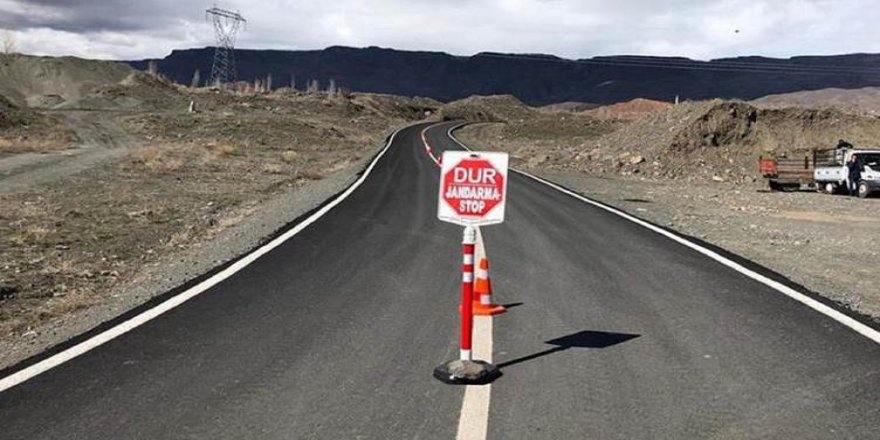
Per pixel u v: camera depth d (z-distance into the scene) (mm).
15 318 7797
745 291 8898
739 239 14164
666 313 7758
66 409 4898
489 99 163875
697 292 8820
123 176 25375
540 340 6676
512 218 16047
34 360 5945
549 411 4934
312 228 13758
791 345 6582
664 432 4605
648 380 5598
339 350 6273
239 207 18312
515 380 5562
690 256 11484
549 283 9273
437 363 5953
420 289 8758
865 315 7781
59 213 16141
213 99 99688
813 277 10086
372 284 9000
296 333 6781
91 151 35812
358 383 5449
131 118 60312
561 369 5840
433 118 131000
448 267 10227
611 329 7086
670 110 45906
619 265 10625
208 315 7391
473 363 5656
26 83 96688
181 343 6422
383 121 104188
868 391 5398
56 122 52625
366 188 22547
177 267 10094
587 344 6559
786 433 4617
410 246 12000
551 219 16125
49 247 12125
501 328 7070
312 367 5809
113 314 7527
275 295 8312
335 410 4914
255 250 11273
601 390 5359
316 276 9430
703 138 41156
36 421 4691
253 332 6793
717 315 7688
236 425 4652
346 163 37594
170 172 27594
